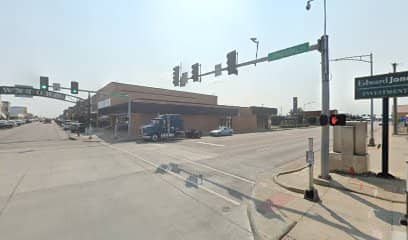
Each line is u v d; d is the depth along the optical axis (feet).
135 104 96.37
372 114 61.82
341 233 14.89
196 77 54.13
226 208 19.57
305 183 26.23
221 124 136.05
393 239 13.98
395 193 22.25
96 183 26.76
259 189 24.77
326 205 19.71
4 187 25.03
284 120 251.60
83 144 69.51
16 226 15.97
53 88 69.97
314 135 108.06
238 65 42.45
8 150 55.88
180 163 39.19
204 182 27.53
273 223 16.43
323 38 27.48
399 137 84.94
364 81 30.01
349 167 29.50
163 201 21.11
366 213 17.97
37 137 95.61
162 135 82.58
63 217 17.52
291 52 31.81
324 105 26.96
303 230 15.39
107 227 15.94
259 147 61.46
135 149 57.57
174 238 14.55
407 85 26.30
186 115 116.67
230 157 45.42
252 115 161.17
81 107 211.41
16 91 115.44
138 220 17.11
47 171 32.86
